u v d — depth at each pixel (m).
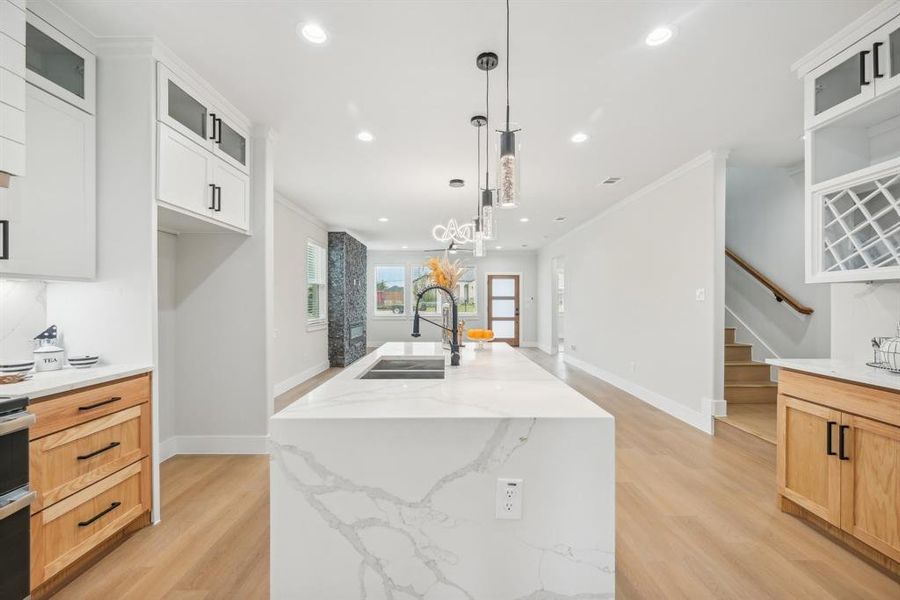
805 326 3.96
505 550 1.28
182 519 2.19
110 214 2.13
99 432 1.83
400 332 10.10
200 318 3.10
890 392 1.71
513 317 10.31
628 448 3.22
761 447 2.98
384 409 1.37
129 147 2.13
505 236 8.12
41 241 1.84
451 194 4.88
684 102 2.67
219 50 2.16
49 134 1.87
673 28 1.95
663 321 4.33
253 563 1.81
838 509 1.93
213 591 1.63
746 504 2.34
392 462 1.28
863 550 1.87
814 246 2.26
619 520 2.17
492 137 3.21
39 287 2.10
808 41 2.05
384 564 1.29
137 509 2.04
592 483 1.27
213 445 3.11
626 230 5.17
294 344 5.47
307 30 1.98
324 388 1.69
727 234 5.07
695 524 2.13
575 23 1.91
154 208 2.15
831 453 1.96
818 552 1.89
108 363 2.14
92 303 2.14
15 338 1.99
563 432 1.28
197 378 3.11
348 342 7.19
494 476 1.28
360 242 8.18
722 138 3.26
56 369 1.94
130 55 2.12
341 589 1.29
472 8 1.81
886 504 1.72
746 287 4.71
